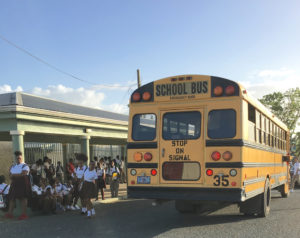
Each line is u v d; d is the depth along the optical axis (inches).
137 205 474.6
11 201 366.6
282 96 1633.9
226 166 280.7
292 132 1633.9
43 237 275.1
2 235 284.5
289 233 280.7
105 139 874.1
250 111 313.7
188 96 299.7
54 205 402.0
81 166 434.6
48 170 614.9
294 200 525.3
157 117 308.3
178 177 295.1
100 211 420.2
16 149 513.3
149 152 306.0
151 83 314.7
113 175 555.8
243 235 273.9
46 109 560.1
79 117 624.1
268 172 389.4
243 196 279.0
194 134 293.7
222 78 291.1
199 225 318.3
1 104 525.3
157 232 287.4
